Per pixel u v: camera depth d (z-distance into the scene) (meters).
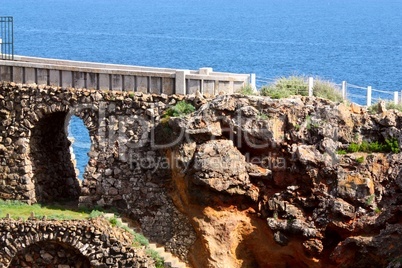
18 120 56.06
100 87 55.19
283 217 52.41
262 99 52.59
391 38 166.25
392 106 54.47
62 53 136.00
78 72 55.34
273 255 53.09
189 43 154.88
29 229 52.47
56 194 58.50
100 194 55.28
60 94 55.41
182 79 54.03
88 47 146.00
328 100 53.06
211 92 54.16
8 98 56.12
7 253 52.66
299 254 52.47
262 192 53.00
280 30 187.38
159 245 54.34
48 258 52.97
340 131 52.22
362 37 168.62
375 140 52.22
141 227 54.62
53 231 52.41
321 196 51.84
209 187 52.44
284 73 110.38
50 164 58.19
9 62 56.28
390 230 50.72
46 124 57.41
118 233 52.53
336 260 51.53
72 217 53.16
